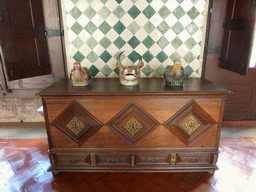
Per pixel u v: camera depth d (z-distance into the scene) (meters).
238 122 3.06
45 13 2.25
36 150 2.36
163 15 2.05
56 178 1.87
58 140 1.81
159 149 1.83
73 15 2.06
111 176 1.91
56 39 2.33
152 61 2.18
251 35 1.82
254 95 2.96
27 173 1.94
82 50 2.16
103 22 2.07
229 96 2.96
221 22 2.29
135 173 1.95
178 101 1.69
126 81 1.79
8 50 1.90
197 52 2.17
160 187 1.76
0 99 2.96
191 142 1.82
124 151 1.83
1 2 1.79
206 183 1.80
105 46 2.14
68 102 1.70
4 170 1.98
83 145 1.82
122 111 1.71
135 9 2.03
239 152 2.29
